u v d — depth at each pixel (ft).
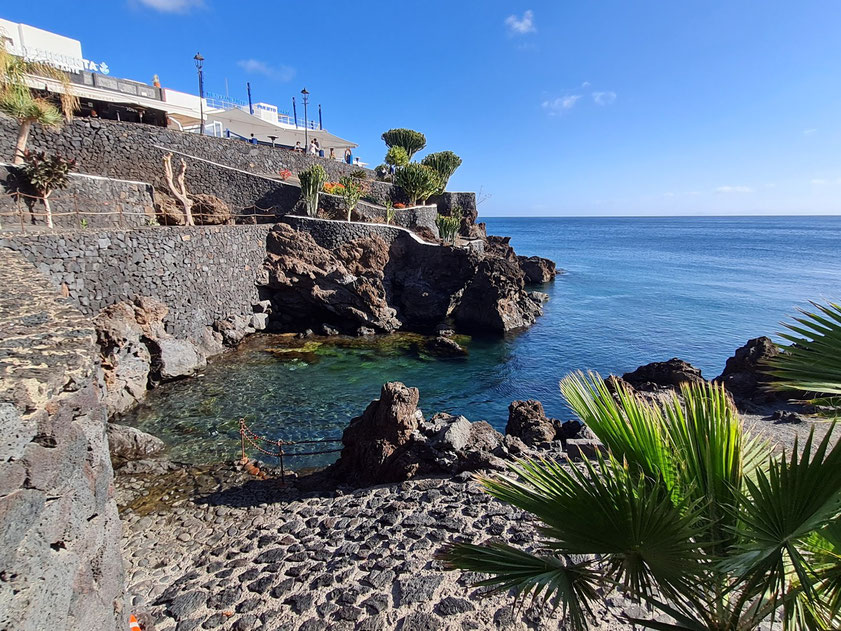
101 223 73.87
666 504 11.09
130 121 101.30
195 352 69.62
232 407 57.26
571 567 13.17
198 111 139.33
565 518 12.37
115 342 56.03
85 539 11.30
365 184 132.36
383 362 78.38
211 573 25.31
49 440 9.61
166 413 54.95
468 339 95.25
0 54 65.57
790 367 12.85
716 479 12.91
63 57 124.67
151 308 65.46
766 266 235.61
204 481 38.91
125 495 36.27
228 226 83.30
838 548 9.82
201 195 97.30
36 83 84.84
